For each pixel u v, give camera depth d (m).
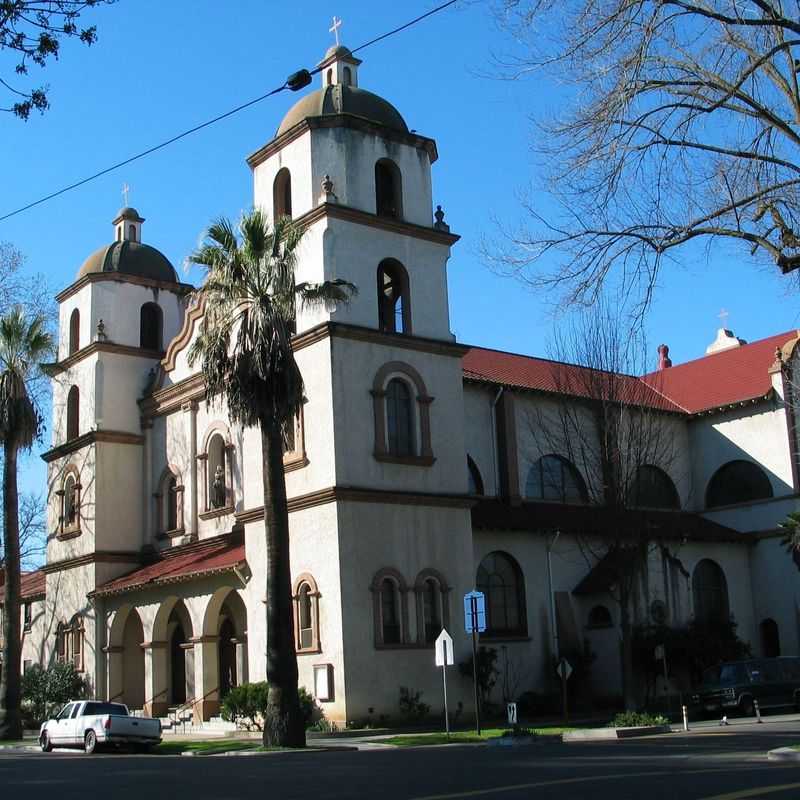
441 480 32.44
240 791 13.25
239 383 25.47
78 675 40.16
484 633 34.09
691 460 44.94
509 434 38.16
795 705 32.91
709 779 13.03
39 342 36.66
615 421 31.67
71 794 13.33
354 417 30.80
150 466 41.47
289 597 24.86
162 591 36.72
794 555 39.94
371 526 30.31
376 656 29.44
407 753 20.53
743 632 41.19
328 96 34.25
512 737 24.08
